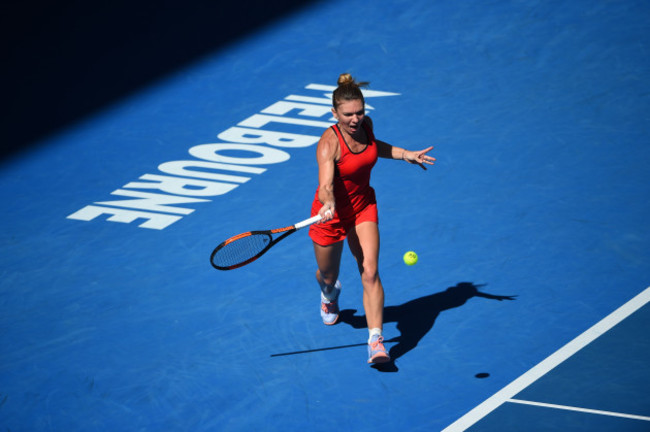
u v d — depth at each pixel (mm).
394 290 36188
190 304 36250
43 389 31469
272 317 34969
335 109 29156
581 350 31422
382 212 42312
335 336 33531
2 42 67812
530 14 64062
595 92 52781
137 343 33875
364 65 59281
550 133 48594
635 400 28578
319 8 68312
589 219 40188
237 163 48656
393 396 29828
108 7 72500
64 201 46062
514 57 58312
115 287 37875
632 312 33406
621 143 46875
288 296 36312
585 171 44438
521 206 41781
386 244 39562
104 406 30391
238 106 55656
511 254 38031
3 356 33531
